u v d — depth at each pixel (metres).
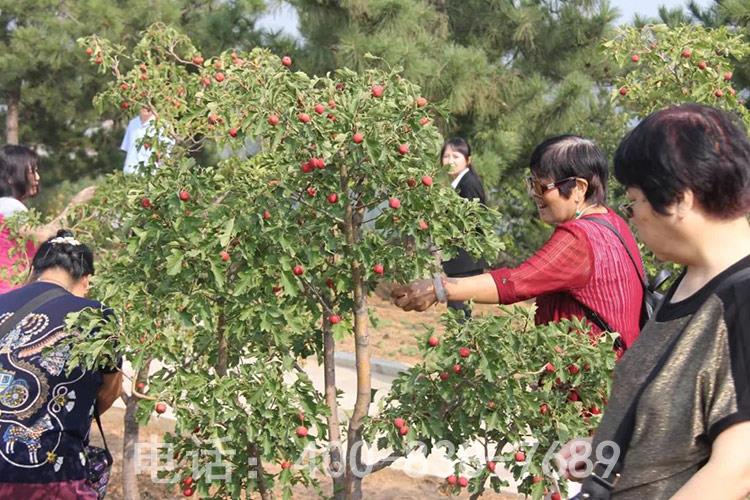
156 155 4.92
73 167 16.34
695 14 12.17
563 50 12.52
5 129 16.00
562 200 3.58
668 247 1.93
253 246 3.32
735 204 1.86
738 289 1.81
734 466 1.73
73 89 14.62
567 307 3.46
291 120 3.13
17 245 5.18
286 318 3.42
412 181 3.25
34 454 3.51
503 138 11.40
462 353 3.14
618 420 1.99
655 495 1.89
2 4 13.62
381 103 3.15
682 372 1.85
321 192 3.31
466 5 12.56
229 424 3.34
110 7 13.36
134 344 3.40
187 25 14.19
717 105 5.39
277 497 4.95
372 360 9.20
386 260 3.33
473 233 3.36
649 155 1.88
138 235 3.39
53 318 3.59
